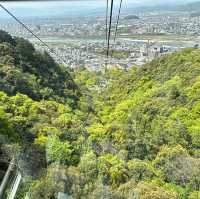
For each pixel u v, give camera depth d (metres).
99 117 41.62
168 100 35.56
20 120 20.25
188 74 41.41
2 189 4.26
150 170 21.38
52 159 17.53
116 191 17.91
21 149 14.72
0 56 29.98
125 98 48.72
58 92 36.53
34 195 13.21
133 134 29.12
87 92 53.44
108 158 22.20
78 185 16.41
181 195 20.34
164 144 27.33
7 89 25.14
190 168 22.09
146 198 17.84
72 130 23.75
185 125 29.44
